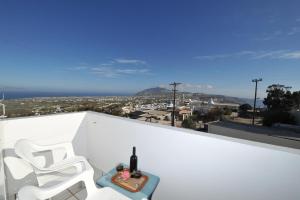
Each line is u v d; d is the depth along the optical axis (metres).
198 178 1.32
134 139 1.75
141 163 1.71
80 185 1.83
